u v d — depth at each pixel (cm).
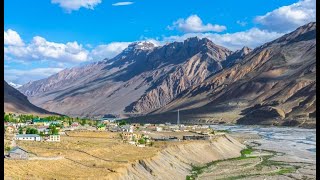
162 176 14312
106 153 15788
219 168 17812
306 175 16200
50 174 10862
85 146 16988
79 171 11656
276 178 15462
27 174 10400
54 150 15050
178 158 18162
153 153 16312
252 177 15588
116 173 11806
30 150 14425
